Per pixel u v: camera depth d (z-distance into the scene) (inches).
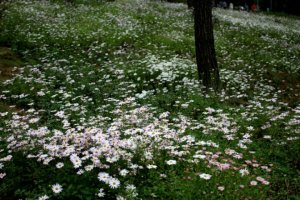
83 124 294.7
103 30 715.4
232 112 350.0
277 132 307.1
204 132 283.9
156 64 508.4
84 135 255.1
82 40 652.7
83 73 476.1
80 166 230.7
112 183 205.2
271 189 223.8
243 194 206.7
